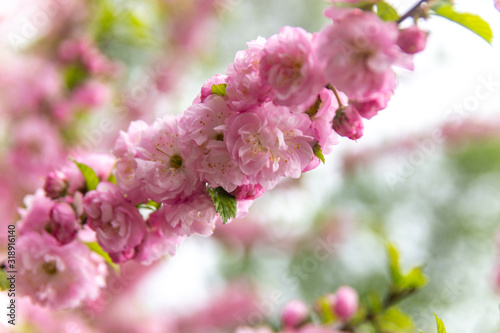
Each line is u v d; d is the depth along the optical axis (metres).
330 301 0.82
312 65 0.53
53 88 1.05
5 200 1.01
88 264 0.61
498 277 1.21
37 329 0.77
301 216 1.40
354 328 0.79
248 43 0.55
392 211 1.62
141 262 0.59
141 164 0.57
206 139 0.55
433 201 1.69
